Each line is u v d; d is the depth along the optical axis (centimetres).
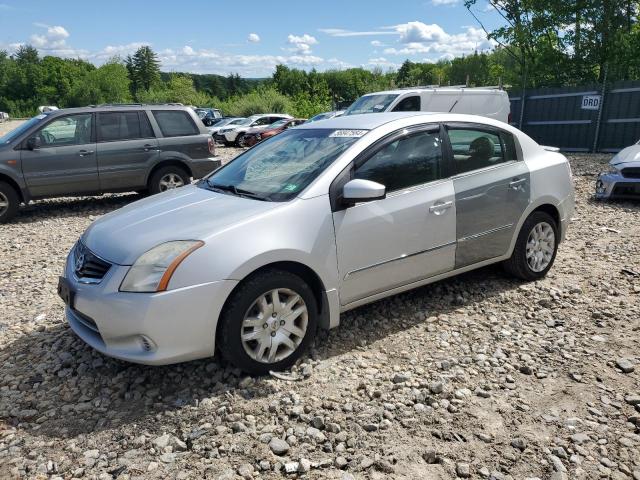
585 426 290
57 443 286
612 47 1895
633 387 327
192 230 330
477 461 265
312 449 275
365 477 256
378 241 381
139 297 307
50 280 568
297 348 353
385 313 440
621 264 553
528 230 482
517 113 1884
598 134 1673
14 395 334
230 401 318
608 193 873
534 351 374
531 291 478
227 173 437
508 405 311
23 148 880
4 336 421
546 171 489
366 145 388
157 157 978
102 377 351
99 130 938
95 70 9600
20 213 967
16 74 10631
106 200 1078
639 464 261
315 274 355
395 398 319
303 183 369
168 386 338
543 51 2045
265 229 335
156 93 7606
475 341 392
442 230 416
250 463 266
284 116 2853
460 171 433
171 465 266
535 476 255
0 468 267
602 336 394
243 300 323
